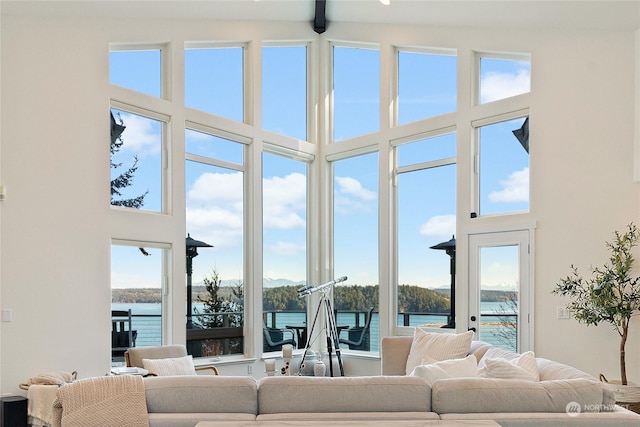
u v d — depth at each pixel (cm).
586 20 554
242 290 712
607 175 551
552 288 571
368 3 681
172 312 612
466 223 648
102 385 292
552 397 292
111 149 576
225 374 666
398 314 724
